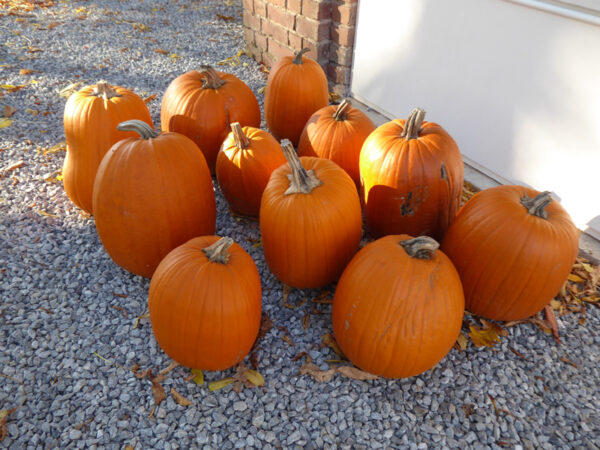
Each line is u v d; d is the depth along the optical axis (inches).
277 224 86.9
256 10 202.7
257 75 203.0
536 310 89.9
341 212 87.2
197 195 93.9
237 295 75.5
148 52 221.5
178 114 122.5
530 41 114.0
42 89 181.3
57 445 73.0
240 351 80.9
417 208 99.7
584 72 105.6
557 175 120.6
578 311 101.0
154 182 87.1
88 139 104.2
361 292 75.8
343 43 173.8
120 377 83.4
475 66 130.4
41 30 239.0
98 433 74.6
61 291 99.7
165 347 80.4
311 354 88.7
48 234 114.3
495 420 79.2
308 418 78.4
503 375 86.8
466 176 141.9
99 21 256.8
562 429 78.7
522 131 125.1
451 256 90.4
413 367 78.0
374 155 99.9
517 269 81.6
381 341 75.0
